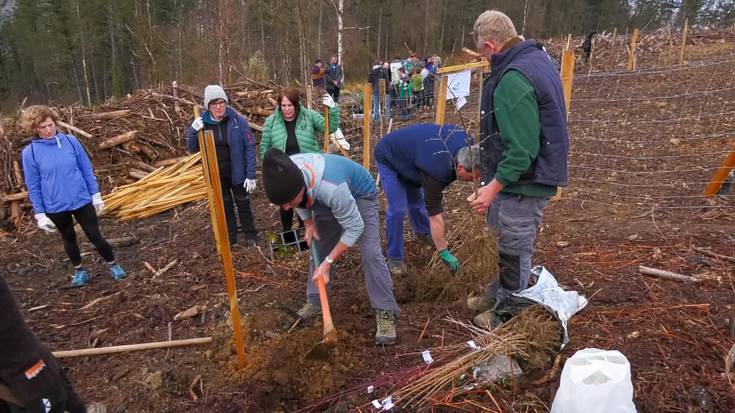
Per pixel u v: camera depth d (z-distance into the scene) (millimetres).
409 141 3533
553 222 4793
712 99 9328
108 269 4867
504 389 2645
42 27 32125
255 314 3590
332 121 5242
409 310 3549
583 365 2221
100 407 2828
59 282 4676
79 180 4199
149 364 3141
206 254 4965
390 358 3043
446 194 6105
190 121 8711
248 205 5031
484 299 3391
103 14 32062
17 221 6547
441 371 2730
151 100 9125
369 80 12883
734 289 3273
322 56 25547
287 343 3166
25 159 4062
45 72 34781
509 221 2848
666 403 2410
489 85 2738
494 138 2785
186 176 7164
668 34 21250
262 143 4855
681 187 5535
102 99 35844
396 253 3975
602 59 19297
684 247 3930
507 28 2650
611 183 5926
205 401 2844
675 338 2855
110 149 7746
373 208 3125
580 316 3154
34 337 1714
